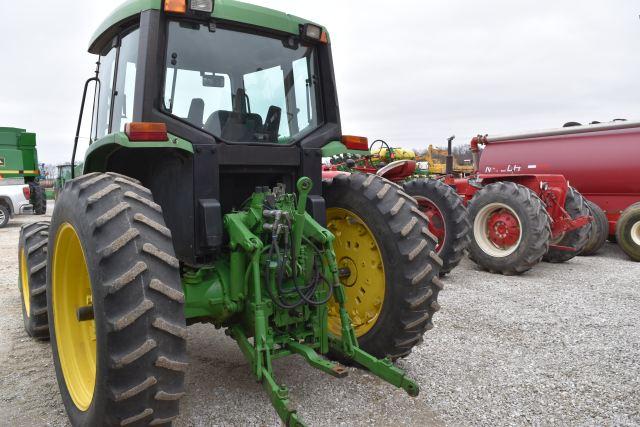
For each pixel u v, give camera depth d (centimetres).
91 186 223
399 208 284
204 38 275
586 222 668
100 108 330
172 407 205
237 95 285
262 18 288
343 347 272
